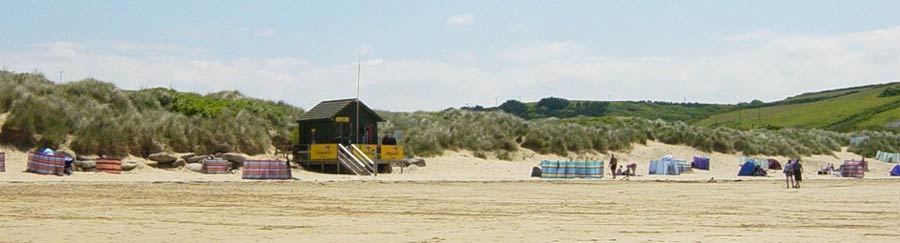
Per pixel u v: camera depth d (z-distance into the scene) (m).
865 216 23.78
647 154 67.69
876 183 45.75
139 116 49.00
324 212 23.70
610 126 75.12
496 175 49.97
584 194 33.72
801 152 76.62
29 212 22.28
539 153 62.41
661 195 33.59
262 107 58.94
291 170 46.81
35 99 45.66
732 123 161.25
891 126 124.38
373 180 40.97
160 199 27.33
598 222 21.30
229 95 63.59
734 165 67.69
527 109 198.00
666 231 18.86
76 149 44.53
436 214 23.55
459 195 31.98
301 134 50.94
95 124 45.66
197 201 26.91
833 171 62.59
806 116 154.50
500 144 61.38
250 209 24.38
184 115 54.31
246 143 51.09
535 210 25.28
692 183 44.34
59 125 45.00
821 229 19.50
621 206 27.28
